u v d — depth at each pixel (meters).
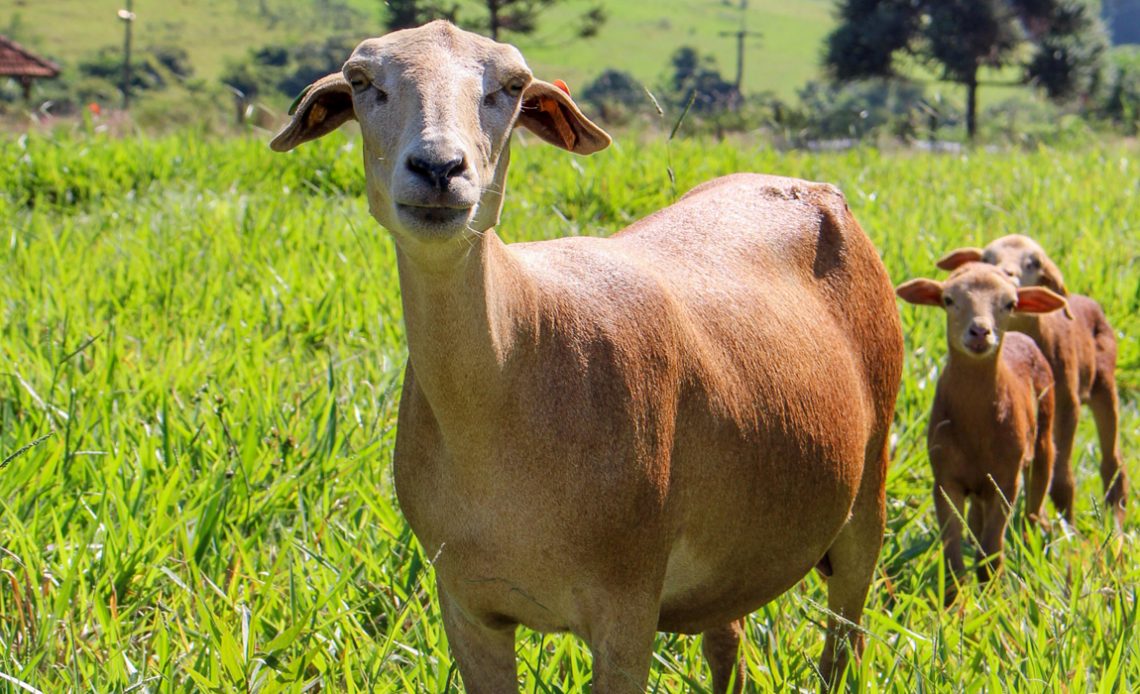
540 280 3.11
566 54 88.19
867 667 3.80
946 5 38.97
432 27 2.81
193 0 97.44
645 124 15.12
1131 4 131.88
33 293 6.87
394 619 4.11
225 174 10.88
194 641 3.90
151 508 4.59
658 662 4.05
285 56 55.38
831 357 3.83
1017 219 10.19
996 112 45.38
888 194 11.26
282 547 4.44
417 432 3.16
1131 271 8.90
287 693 3.64
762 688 3.88
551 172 11.06
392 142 2.66
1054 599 4.42
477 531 3.07
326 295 6.93
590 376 3.07
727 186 4.19
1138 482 6.57
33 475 4.65
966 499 6.30
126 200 9.88
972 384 5.65
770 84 93.94
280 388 5.77
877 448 4.17
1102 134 21.92
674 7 129.62
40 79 51.59
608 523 3.06
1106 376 6.84
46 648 3.74
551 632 3.27
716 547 3.46
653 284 3.33
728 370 3.43
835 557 4.16
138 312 6.92
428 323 2.86
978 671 3.98
